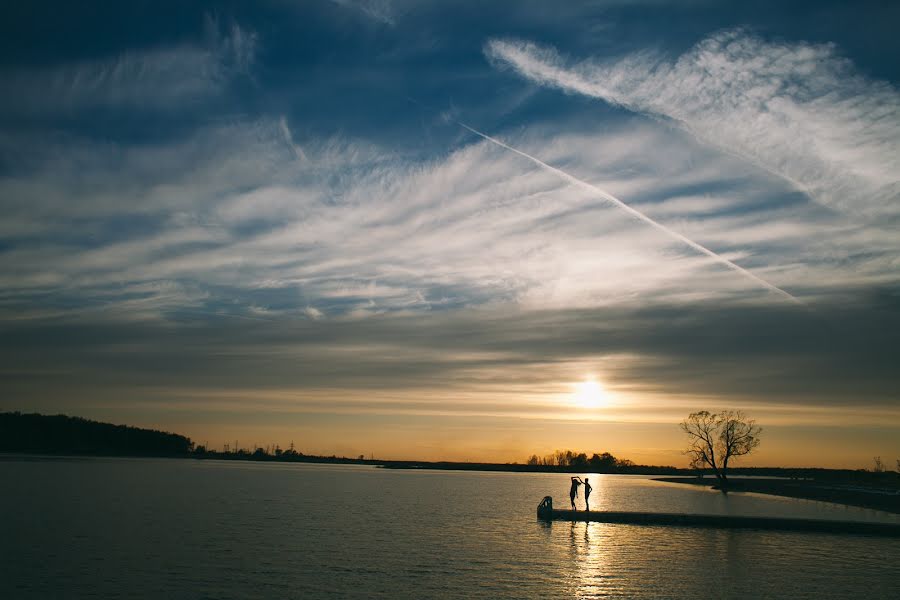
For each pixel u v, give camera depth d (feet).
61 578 117.39
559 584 114.01
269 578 118.11
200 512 236.22
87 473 534.78
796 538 170.81
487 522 212.02
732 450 470.39
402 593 107.34
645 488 501.15
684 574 122.01
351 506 280.51
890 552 147.74
